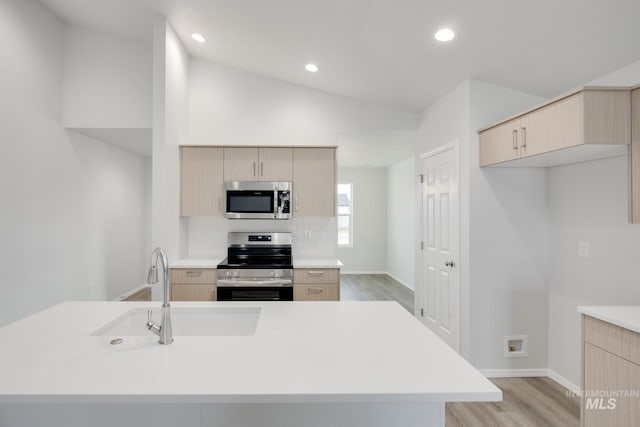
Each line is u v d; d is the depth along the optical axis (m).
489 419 2.37
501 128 2.61
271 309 1.91
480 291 2.91
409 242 6.35
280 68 3.65
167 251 3.32
